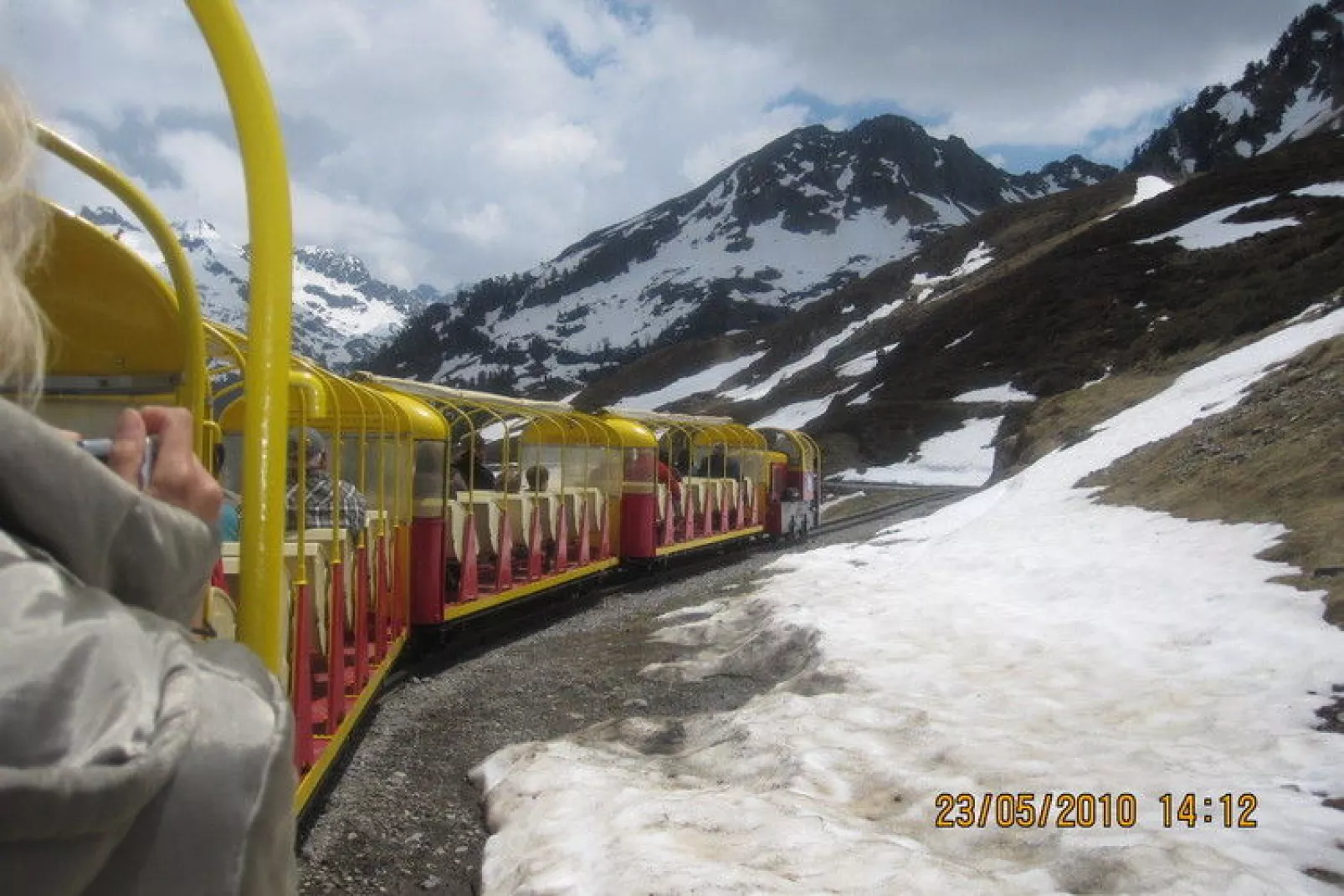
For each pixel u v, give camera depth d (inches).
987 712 311.1
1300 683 307.3
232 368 190.2
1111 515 612.4
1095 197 5137.8
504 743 333.4
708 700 385.1
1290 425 601.0
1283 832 213.3
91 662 39.3
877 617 442.3
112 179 117.4
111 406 139.1
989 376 2787.9
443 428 431.8
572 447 654.5
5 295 44.2
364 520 306.5
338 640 261.3
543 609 600.1
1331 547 412.5
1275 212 3058.6
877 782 258.8
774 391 4323.3
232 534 218.7
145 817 40.8
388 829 259.0
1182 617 392.2
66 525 41.9
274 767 43.5
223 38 104.4
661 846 213.8
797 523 1028.5
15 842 36.3
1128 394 1384.1
